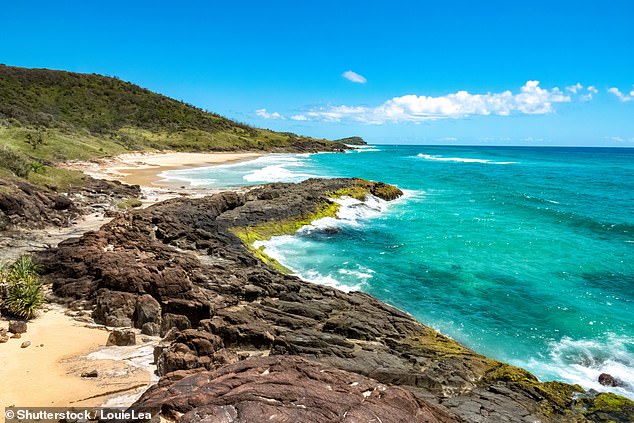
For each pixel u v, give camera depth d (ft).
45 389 36.45
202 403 24.06
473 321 63.10
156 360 42.45
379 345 50.03
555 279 79.25
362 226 116.67
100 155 237.25
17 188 93.61
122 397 35.63
